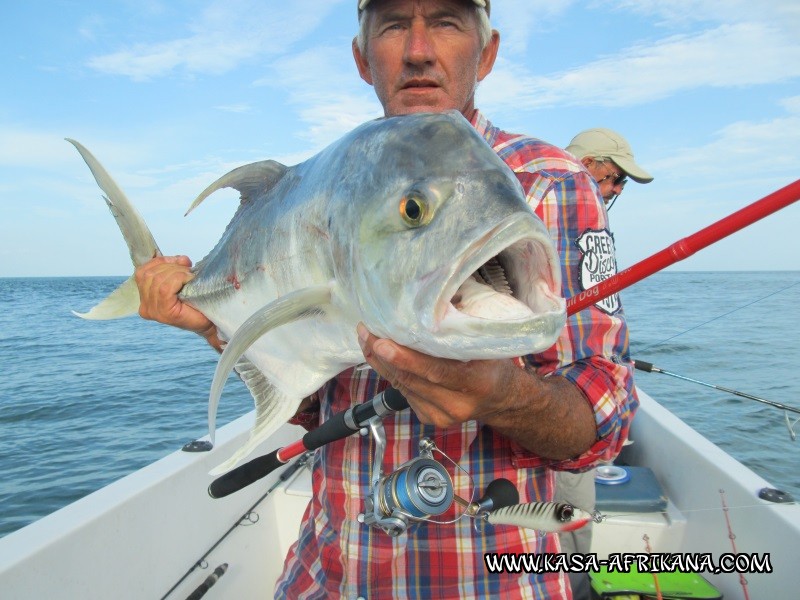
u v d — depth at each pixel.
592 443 1.52
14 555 2.20
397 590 1.64
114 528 2.58
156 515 2.83
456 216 1.16
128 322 39.75
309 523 1.96
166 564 2.86
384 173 1.30
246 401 13.01
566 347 1.56
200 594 2.93
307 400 2.07
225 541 3.28
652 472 3.71
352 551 1.71
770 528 2.63
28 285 117.62
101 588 2.49
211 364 18.98
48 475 8.41
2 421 11.59
